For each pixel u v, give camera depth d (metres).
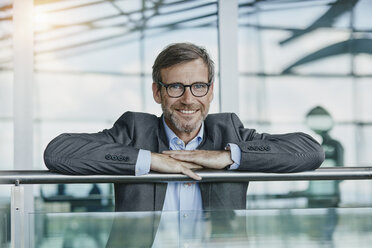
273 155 1.36
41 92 3.61
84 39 3.65
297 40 3.81
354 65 3.85
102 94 3.65
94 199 3.62
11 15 3.61
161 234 1.05
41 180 1.18
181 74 1.52
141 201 1.44
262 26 3.77
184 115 1.54
